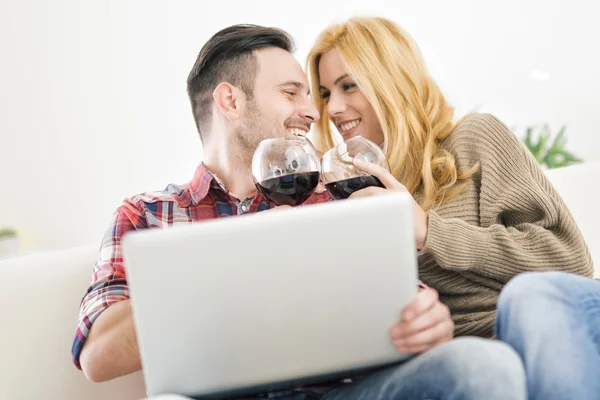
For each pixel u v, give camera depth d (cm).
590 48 400
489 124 176
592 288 116
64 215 394
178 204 177
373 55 186
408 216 98
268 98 183
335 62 192
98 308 152
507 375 94
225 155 184
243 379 100
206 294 96
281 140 142
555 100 403
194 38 391
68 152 393
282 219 96
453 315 162
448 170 171
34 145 394
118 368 145
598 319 112
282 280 97
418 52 192
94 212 394
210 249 96
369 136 194
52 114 393
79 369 161
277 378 100
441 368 98
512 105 404
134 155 393
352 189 144
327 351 100
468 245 154
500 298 115
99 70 392
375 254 98
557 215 163
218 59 186
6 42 392
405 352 101
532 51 402
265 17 393
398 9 397
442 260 152
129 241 95
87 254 176
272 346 99
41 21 392
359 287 98
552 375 106
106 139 393
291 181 140
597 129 402
